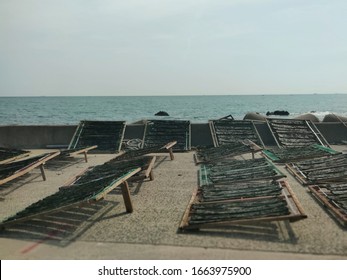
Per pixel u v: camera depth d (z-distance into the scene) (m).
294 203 7.54
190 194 9.07
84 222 7.13
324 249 5.46
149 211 7.73
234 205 7.20
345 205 7.17
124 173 8.34
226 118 20.25
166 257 5.33
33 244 6.05
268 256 5.25
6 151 14.96
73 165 13.90
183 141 17.19
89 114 69.69
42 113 72.38
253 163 11.69
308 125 18.11
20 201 9.16
